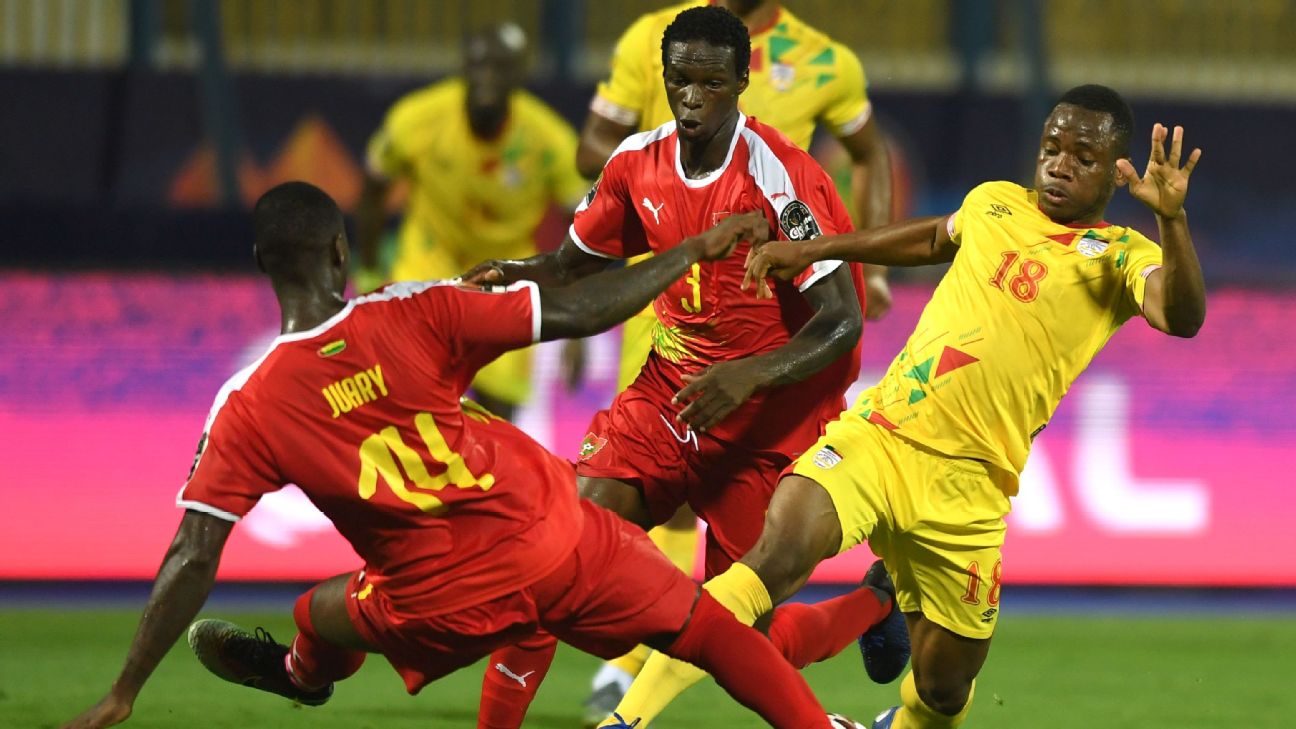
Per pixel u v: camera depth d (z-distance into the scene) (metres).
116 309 31.81
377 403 12.89
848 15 41.12
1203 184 38.47
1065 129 15.39
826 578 32.31
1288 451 32.97
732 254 16.33
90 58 38.69
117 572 31.27
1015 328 15.38
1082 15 42.00
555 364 31.91
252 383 12.90
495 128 29.50
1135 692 23.08
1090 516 32.47
